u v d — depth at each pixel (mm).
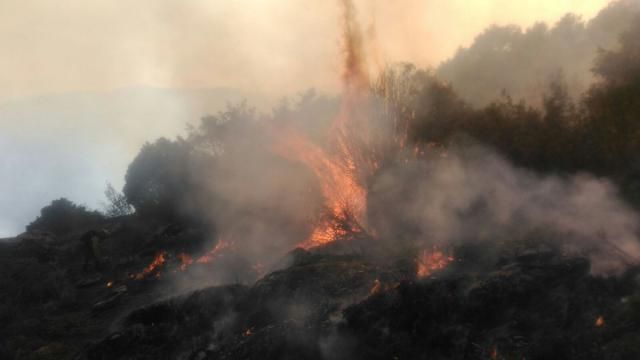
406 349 6113
